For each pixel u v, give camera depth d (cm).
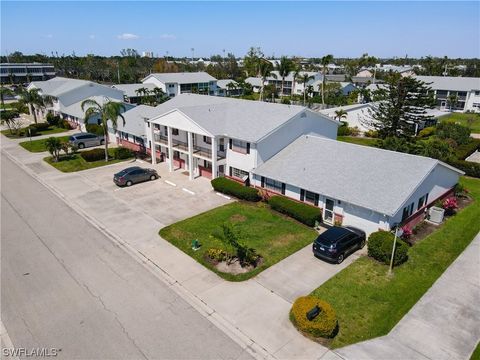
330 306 1631
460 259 2148
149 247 2266
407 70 12744
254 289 1844
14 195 3123
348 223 2434
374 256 2117
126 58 16562
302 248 2253
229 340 1508
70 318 1641
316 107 8138
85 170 3809
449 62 14200
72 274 1975
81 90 6284
